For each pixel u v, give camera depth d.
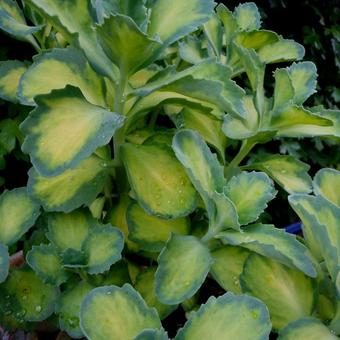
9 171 0.87
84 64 0.38
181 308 0.44
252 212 0.35
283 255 0.32
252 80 0.41
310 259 0.35
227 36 0.50
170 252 0.34
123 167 0.42
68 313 0.36
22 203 0.40
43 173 0.32
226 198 0.33
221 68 0.37
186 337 0.27
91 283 0.38
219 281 0.36
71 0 0.37
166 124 0.74
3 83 0.45
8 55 0.82
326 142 1.04
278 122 0.41
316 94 1.08
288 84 0.40
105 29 0.33
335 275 0.31
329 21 1.07
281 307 0.34
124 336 0.27
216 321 0.28
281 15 1.05
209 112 0.39
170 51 0.50
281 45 0.49
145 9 0.36
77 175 0.39
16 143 0.82
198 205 0.41
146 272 0.39
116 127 0.33
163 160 0.39
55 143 0.33
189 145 0.35
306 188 0.43
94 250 0.36
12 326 0.40
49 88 0.37
